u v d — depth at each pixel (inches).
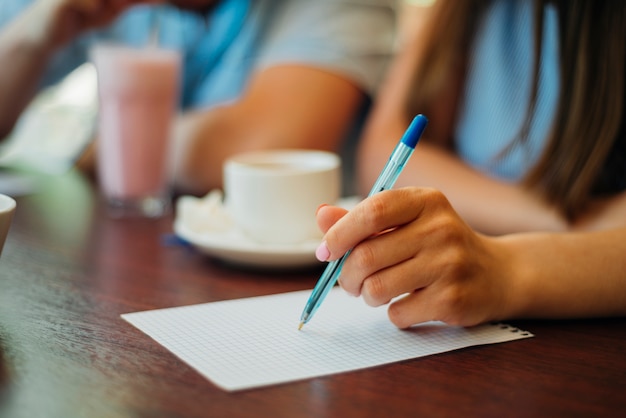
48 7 59.5
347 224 24.9
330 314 27.8
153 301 29.4
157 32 65.2
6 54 60.6
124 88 46.1
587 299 27.5
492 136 50.8
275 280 32.8
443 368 22.7
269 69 59.5
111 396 20.3
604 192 42.5
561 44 40.9
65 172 63.5
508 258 27.7
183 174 57.3
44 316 27.1
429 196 25.8
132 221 44.7
